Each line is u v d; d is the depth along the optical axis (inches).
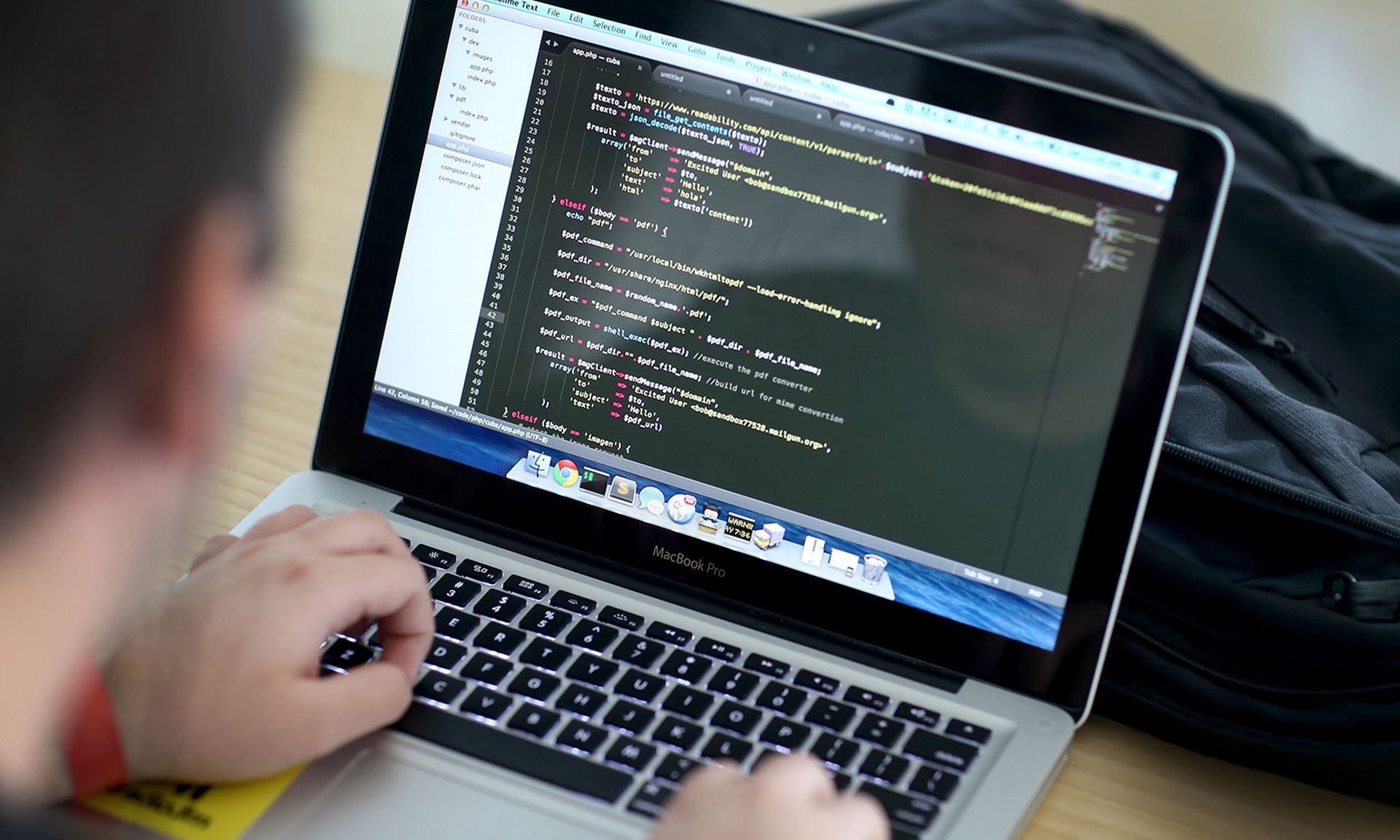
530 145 30.7
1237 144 45.8
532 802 24.4
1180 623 28.8
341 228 41.4
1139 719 29.3
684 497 30.2
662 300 30.2
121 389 10.1
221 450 11.0
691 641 28.9
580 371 30.7
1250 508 31.0
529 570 30.4
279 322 11.1
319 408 35.9
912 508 28.8
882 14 49.4
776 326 29.6
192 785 23.4
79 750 21.3
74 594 10.9
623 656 28.2
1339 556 30.4
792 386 29.5
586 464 30.8
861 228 29.1
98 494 10.5
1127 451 27.4
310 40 10.1
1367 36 57.0
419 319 31.5
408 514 31.7
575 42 30.5
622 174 30.3
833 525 29.3
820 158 29.3
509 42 30.8
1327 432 32.5
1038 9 49.6
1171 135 27.1
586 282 30.6
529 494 31.2
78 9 9.2
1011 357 28.2
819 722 27.0
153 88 9.3
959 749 26.5
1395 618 27.8
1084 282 27.7
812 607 29.4
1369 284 37.8
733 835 19.0
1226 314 37.1
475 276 31.2
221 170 9.7
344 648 27.0
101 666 21.5
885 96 28.9
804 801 19.7
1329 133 52.5
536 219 30.8
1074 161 27.8
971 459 28.4
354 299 31.9
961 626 28.5
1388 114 53.3
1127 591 29.3
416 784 24.5
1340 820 27.8
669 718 26.6
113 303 9.7
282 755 23.0
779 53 29.5
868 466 29.1
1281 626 27.5
